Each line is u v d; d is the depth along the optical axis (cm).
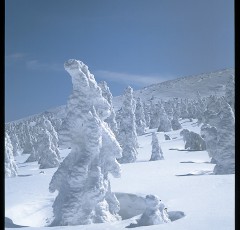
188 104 11694
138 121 8881
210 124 3847
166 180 2633
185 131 5672
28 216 2075
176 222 1430
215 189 2089
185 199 1889
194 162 3978
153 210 1495
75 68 1734
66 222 1653
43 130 5428
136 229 1377
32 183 2839
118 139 5059
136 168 3569
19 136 11175
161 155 4684
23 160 7275
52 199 2275
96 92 1795
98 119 1770
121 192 2286
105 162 1867
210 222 1383
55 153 5056
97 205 1753
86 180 1733
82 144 1762
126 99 5188
